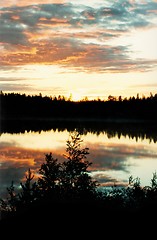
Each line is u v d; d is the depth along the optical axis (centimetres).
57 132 5284
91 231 505
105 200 625
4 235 496
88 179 694
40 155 2205
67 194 627
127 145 3266
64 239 496
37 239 489
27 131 5578
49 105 10600
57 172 682
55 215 539
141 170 1672
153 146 3216
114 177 1438
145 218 541
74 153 718
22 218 539
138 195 684
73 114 11194
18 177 1365
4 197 902
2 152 2412
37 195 632
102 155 2250
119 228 518
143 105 10800
